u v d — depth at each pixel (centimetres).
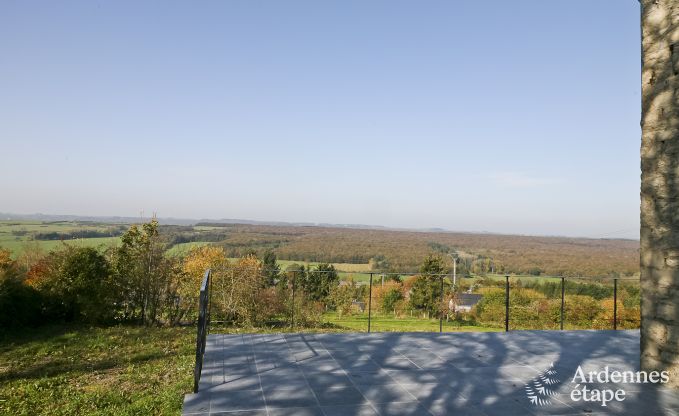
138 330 973
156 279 1228
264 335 527
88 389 521
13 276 1078
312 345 473
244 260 1952
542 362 418
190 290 1275
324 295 1545
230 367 382
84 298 1102
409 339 514
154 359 685
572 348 479
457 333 558
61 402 477
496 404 301
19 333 930
